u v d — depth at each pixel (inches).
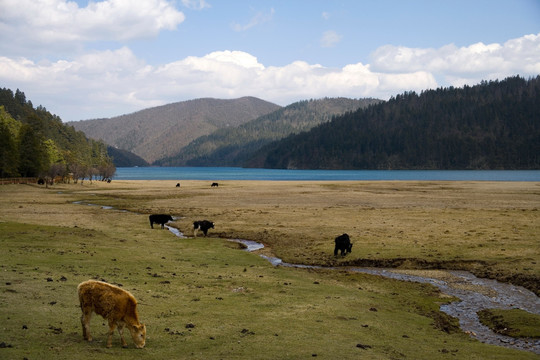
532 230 1505.9
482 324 681.0
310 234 1524.4
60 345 428.5
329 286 856.3
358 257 1170.6
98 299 446.3
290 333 536.1
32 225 1364.4
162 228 1685.5
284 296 741.3
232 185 4813.0
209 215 2090.3
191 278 847.7
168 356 431.2
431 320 681.0
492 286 912.9
